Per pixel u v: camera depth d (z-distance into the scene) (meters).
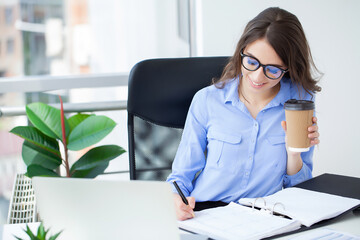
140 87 1.83
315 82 1.72
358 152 3.02
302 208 1.34
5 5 2.71
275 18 1.54
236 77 1.77
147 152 1.85
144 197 0.95
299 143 1.39
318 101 2.93
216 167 1.70
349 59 2.90
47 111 2.10
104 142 2.81
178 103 1.87
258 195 1.68
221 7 2.69
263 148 1.70
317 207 1.34
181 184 1.69
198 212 1.36
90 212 1.01
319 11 2.82
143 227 0.98
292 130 1.38
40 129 2.05
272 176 1.68
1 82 2.63
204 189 1.70
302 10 2.80
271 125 1.71
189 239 1.15
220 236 1.17
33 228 1.27
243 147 1.70
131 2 2.82
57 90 2.72
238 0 2.70
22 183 1.97
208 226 1.24
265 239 1.18
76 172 2.14
